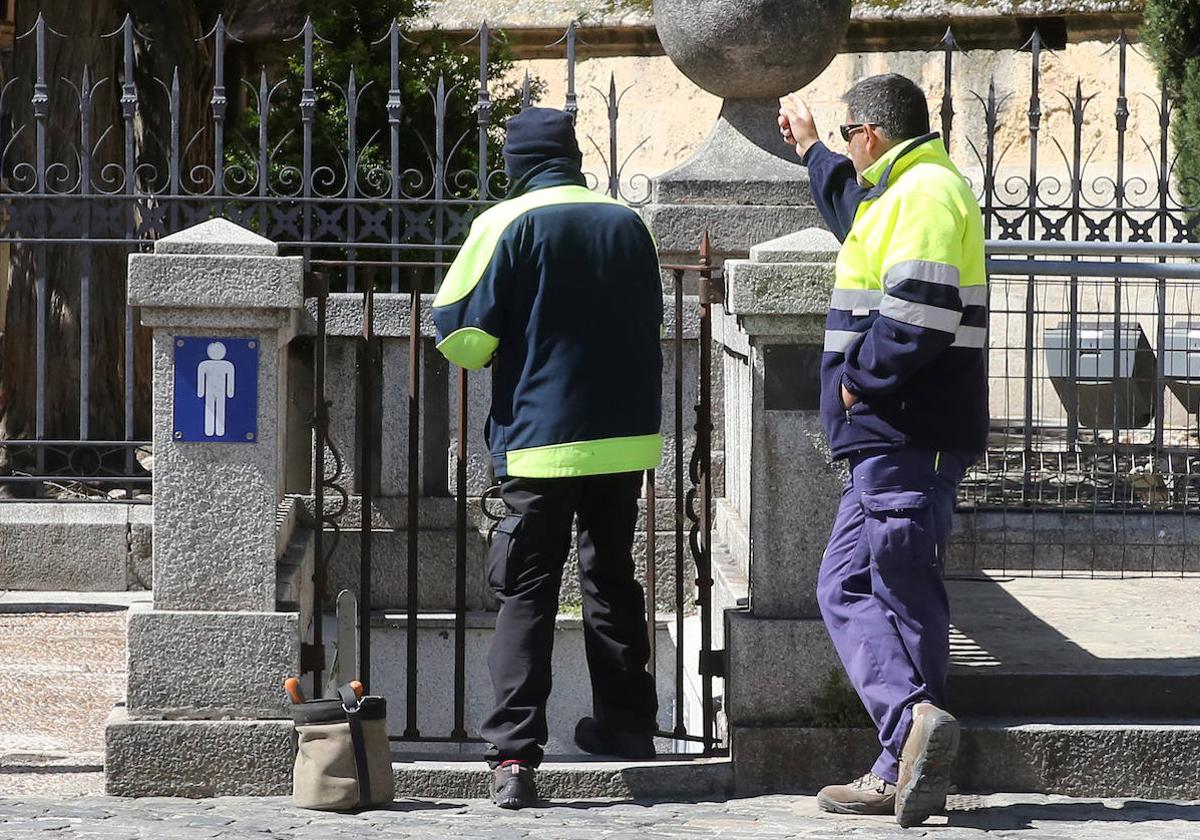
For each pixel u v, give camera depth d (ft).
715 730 76.28
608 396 64.75
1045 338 101.60
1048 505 98.58
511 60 167.63
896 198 59.93
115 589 109.91
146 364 145.18
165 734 65.21
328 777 62.90
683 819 61.82
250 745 65.21
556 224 64.44
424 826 60.23
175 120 106.83
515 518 65.46
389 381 97.66
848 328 61.36
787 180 95.45
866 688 60.95
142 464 134.41
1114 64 168.55
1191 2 128.77
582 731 70.18
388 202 103.71
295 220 104.88
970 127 174.29
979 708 68.59
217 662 65.41
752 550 67.15
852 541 62.49
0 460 136.26
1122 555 94.32
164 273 63.93
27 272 137.08
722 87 96.53
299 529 84.99
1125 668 69.51
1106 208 103.65
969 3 173.58
